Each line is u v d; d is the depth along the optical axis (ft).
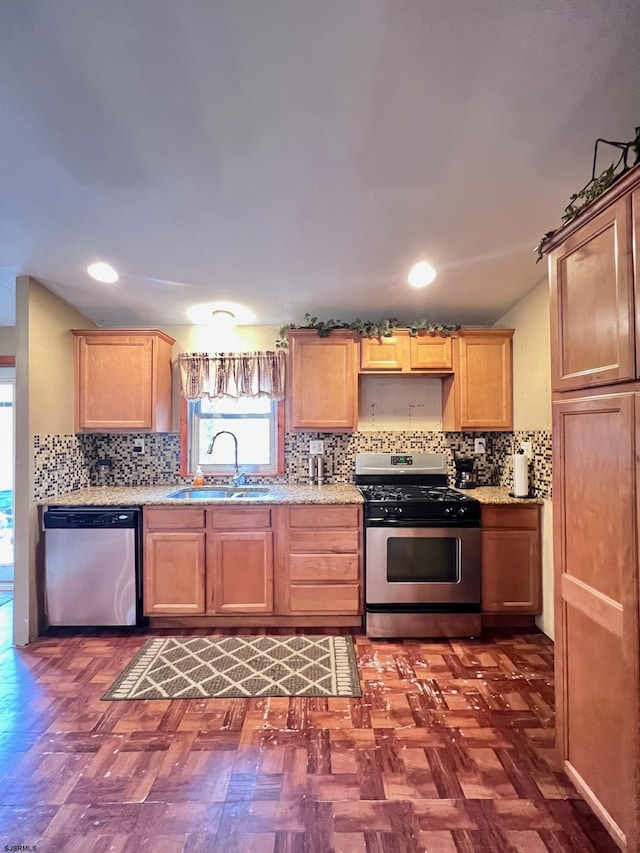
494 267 8.56
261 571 9.07
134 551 8.97
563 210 6.89
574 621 5.07
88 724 6.16
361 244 7.81
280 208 6.87
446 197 6.63
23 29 4.36
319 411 10.36
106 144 5.65
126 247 7.85
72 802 4.86
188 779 5.18
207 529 9.07
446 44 4.50
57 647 8.38
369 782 5.15
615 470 4.33
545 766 5.41
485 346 10.34
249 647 8.35
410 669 7.59
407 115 5.28
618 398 4.25
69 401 9.99
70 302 9.91
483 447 11.16
